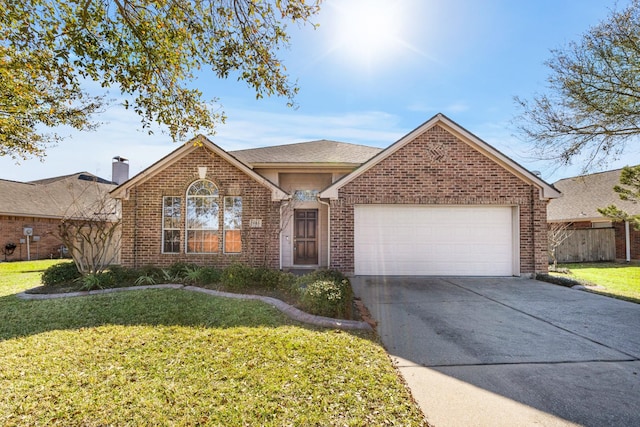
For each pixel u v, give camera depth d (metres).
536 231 11.06
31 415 3.21
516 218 11.20
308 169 13.48
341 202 11.13
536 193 11.14
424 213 11.36
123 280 9.43
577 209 20.08
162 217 11.64
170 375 3.98
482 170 11.20
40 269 14.38
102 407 3.34
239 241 11.71
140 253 11.53
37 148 10.34
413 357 4.72
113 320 6.03
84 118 9.93
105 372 4.06
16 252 18.84
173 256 11.52
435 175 11.20
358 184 11.17
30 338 5.17
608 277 11.98
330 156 14.20
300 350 4.66
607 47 9.46
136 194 11.57
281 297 7.73
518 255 11.12
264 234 11.59
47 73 6.48
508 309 7.25
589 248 17.47
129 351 4.67
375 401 3.48
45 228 20.30
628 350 4.98
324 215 13.62
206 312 6.45
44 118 9.20
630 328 5.99
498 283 10.20
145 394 3.57
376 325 6.11
